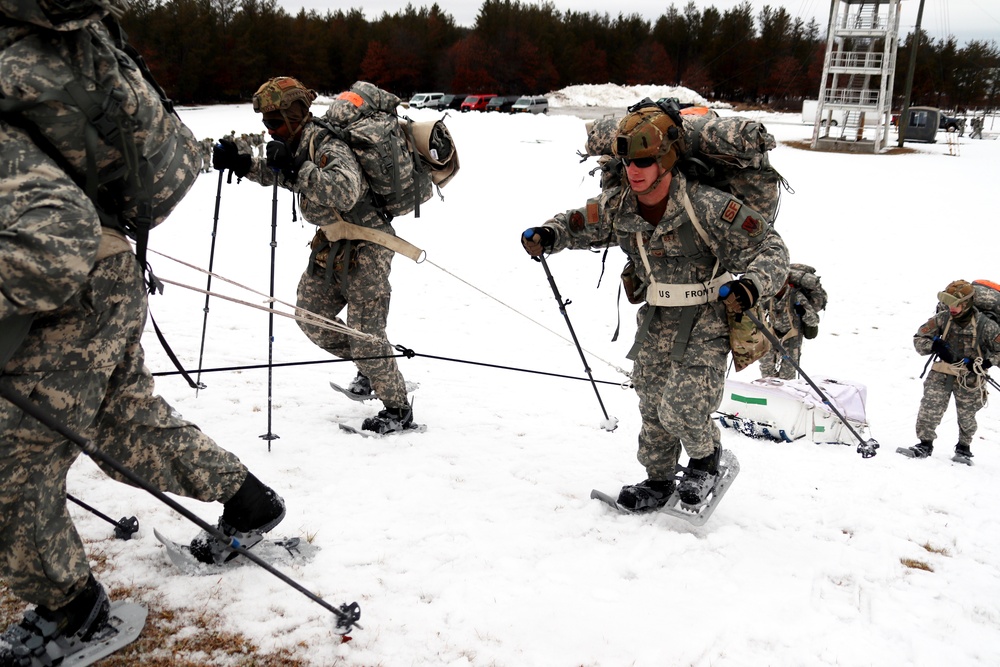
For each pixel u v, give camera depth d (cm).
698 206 367
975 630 354
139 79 244
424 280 1270
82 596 261
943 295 755
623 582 358
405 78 7919
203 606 297
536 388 756
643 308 415
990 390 1087
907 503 545
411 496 428
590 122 406
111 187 243
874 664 312
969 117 8019
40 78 215
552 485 478
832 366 1105
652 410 420
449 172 519
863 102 4138
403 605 317
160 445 284
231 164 482
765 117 6544
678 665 296
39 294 209
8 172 211
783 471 591
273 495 321
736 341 389
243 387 607
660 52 8650
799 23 8281
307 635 287
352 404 592
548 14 8981
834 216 2080
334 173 446
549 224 420
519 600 330
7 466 230
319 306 529
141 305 256
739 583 371
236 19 6488
